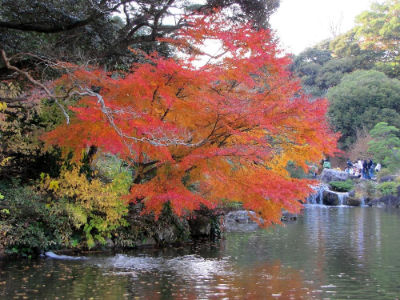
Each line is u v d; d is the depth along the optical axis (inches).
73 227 494.3
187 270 395.2
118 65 639.8
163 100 431.8
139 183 516.4
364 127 1873.8
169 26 601.0
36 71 509.0
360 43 2625.5
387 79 2012.8
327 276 373.4
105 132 409.1
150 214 545.0
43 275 366.6
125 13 576.7
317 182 446.6
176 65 407.2
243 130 452.4
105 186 507.8
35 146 503.2
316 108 427.2
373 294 316.5
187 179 569.3
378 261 441.4
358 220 888.9
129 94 432.5
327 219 912.9
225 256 471.2
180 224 578.6
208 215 628.1
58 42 552.4
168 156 419.5
